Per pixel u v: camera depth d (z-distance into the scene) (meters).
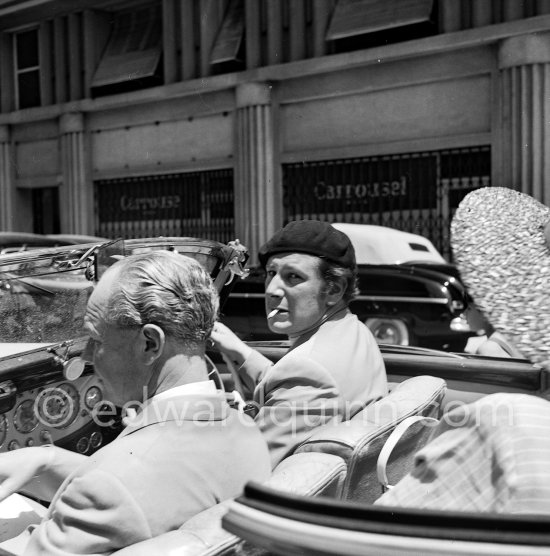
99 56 13.52
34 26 14.30
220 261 2.62
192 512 1.36
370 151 10.69
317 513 1.13
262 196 11.54
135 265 1.47
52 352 2.02
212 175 12.45
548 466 1.08
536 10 9.00
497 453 1.11
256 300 6.86
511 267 1.23
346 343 2.14
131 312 1.43
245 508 1.18
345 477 1.59
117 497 1.30
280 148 11.54
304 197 11.46
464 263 1.27
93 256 2.08
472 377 2.88
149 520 1.31
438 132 10.11
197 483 1.37
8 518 1.77
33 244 5.69
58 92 13.95
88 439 2.29
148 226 13.31
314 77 11.04
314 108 11.19
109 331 1.46
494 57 9.53
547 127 9.05
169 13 12.42
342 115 10.95
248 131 11.56
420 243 7.90
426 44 9.81
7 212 14.89
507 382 2.76
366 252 7.53
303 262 2.17
